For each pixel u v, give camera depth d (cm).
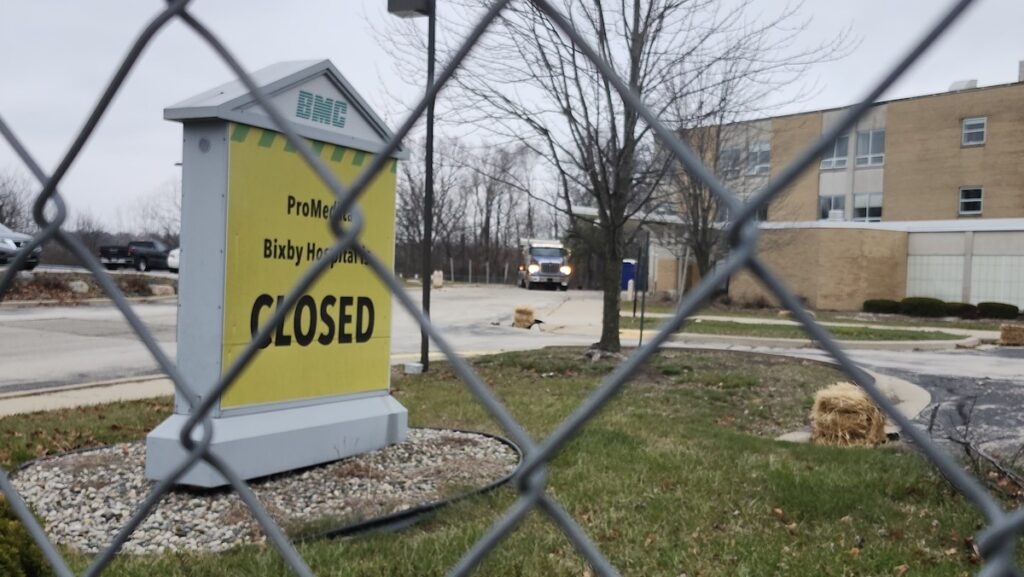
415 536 455
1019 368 1419
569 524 109
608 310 1300
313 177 575
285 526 457
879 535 473
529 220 6141
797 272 3309
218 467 143
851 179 3753
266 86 524
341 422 603
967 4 72
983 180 3403
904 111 3594
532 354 1324
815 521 499
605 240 1303
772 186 88
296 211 565
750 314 2725
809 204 3881
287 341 568
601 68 99
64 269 2630
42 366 1180
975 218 3419
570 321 2261
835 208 3806
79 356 1284
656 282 3875
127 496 512
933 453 87
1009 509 502
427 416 822
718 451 676
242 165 525
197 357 523
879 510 510
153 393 958
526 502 110
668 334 96
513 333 1944
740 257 92
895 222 3475
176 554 411
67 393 955
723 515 504
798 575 411
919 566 423
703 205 2066
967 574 406
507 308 2752
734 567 419
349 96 592
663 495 534
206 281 521
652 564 420
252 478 536
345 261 610
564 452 644
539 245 4453
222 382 137
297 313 574
